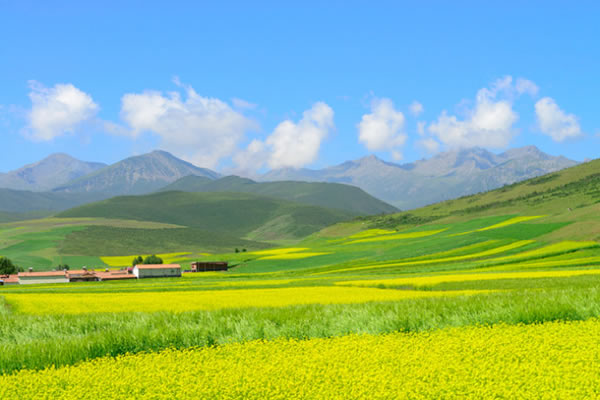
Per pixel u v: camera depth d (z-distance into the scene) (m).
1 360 13.76
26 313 34.78
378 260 117.25
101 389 11.10
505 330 15.60
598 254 87.31
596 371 11.11
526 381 10.64
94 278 149.00
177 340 16.27
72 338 16.30
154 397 10.51
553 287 40.53
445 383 10.71
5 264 167.62
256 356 13.80
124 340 15.77
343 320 17.72
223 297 44.53
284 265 134.38
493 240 119.25
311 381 11.25
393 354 13.11
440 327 16.97
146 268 149.12
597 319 16.64
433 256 110.19
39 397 10.65
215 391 10.73
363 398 10.05
